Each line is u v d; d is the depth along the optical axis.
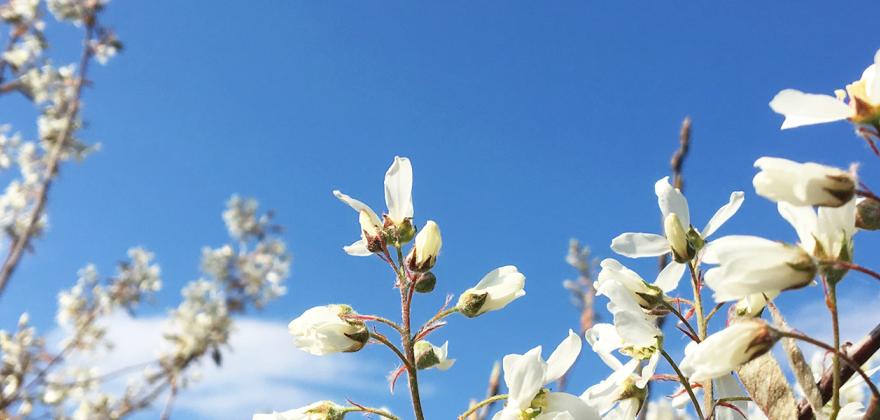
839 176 0.13
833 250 0.13
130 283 0.96
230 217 1.06
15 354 0.84
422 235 0.17
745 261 0.13
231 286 1.01
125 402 0.89
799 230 0.14
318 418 0.17
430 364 0.17
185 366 0.93
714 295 0.13
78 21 0.94
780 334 0.13
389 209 0.18
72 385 0.85
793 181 0.13
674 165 0.22
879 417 0.12
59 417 0.84
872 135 0.13
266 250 1.05
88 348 0.91
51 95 0.95
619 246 0.18
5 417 0.81
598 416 0.16
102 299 0.96
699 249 0.17
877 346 0.14
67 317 0.95
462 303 0.17
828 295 0.13
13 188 0.91
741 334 0.13
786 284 0.13
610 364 0.18
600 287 0.17
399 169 0.18
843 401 0.17
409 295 0.17
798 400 0.15
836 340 0.13
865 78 0.14
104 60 0.96
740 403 0.17
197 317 0.95
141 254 0.98
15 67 0.93
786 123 0.14
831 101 0.13
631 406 0.17
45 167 0.94
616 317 0.17
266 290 1.02
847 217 0.13
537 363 0.16
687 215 0.18
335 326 0.17
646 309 0.17
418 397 0.16
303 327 0.17
